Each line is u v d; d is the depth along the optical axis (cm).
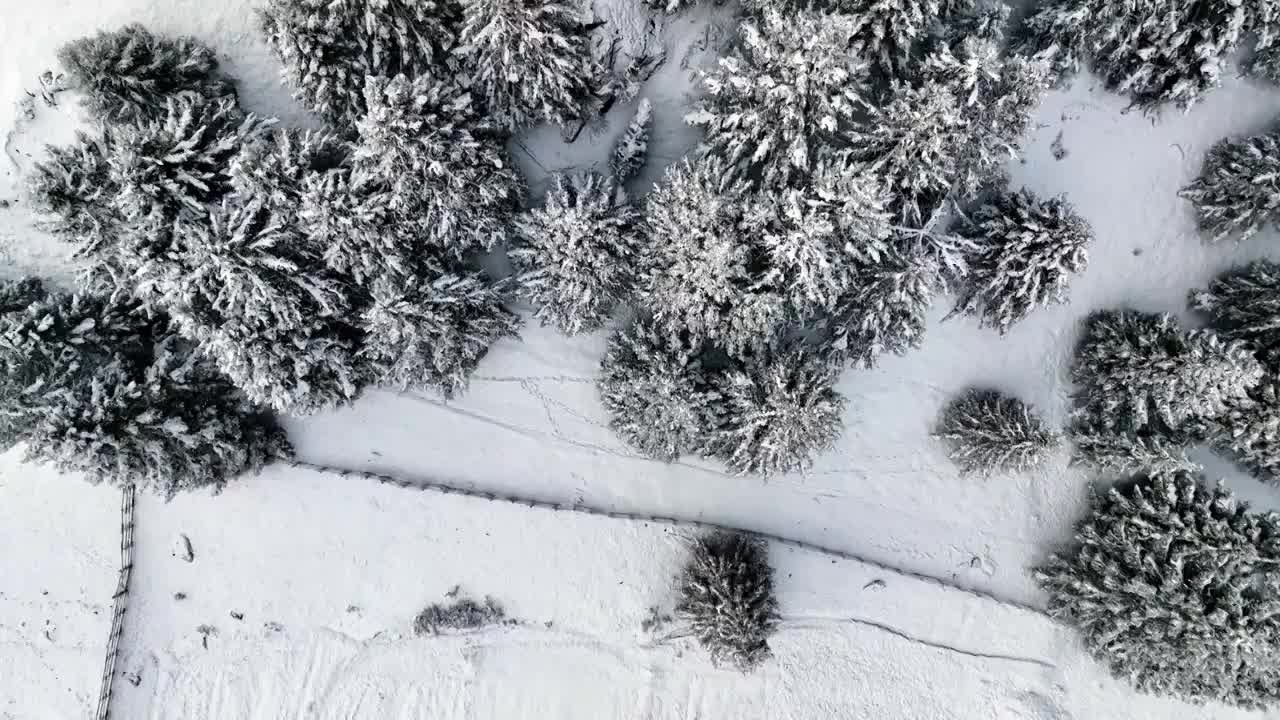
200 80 1423
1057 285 1447
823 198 1290
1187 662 1540
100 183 1305
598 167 1582
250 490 1653
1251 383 1370
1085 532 1647
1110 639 1602
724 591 1521
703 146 1411
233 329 1276
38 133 1503
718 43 1530
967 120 1294
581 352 1664
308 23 1220
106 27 1488
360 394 1588
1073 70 1559
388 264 1312
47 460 1347
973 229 1516
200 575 1658
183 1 1489
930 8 1275
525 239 1446
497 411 1681
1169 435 1588
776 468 1527
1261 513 1566
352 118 1321
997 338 1689
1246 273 1622
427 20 1253
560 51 1277
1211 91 1605
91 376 1377
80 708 1631
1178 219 1673
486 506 1684
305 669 1680
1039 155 1642
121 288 1319
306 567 1675
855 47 1312
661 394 1439
